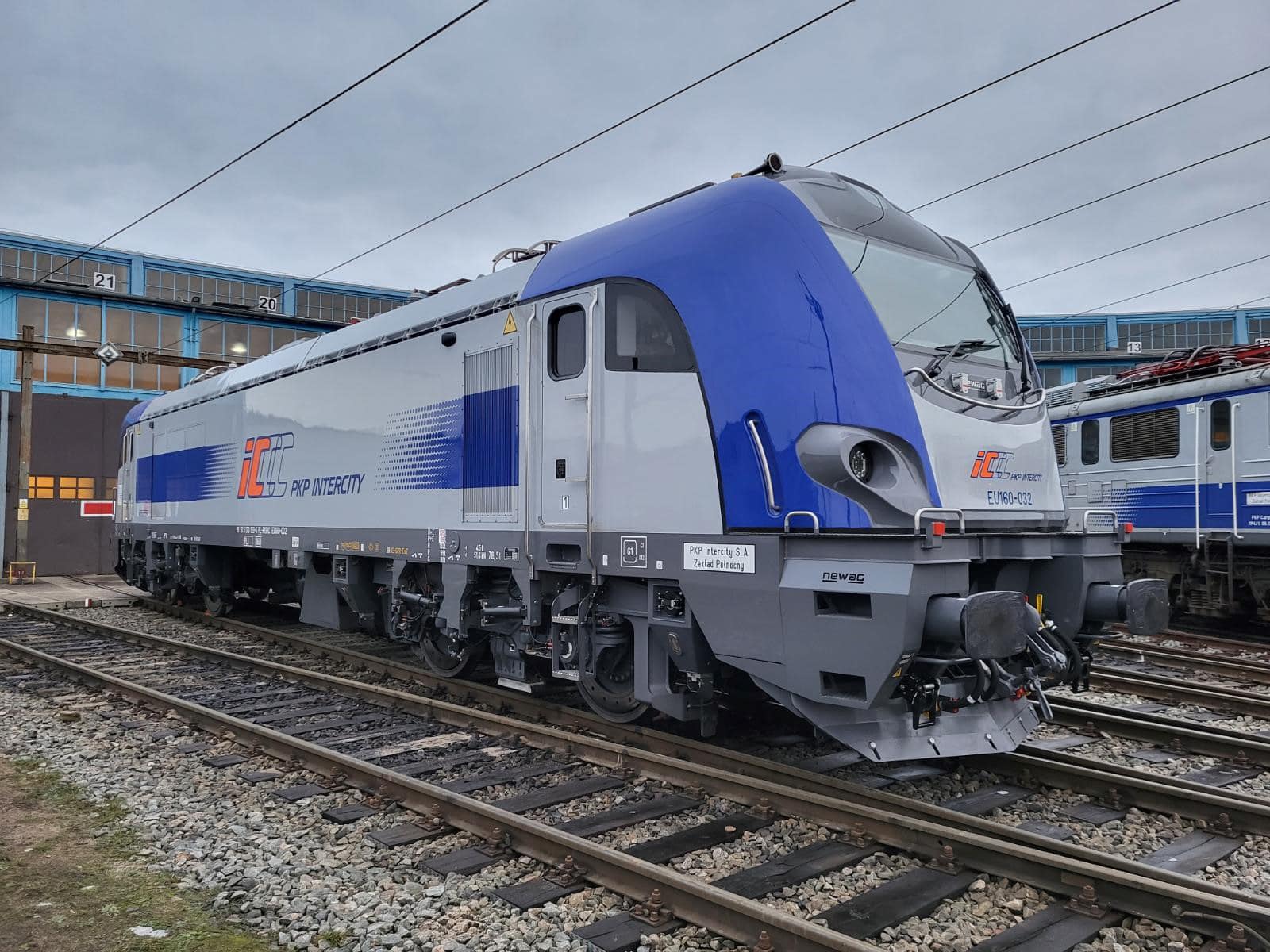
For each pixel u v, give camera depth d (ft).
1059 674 17.97
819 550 16.35
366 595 31.83
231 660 33.94
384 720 24.81
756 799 16.61
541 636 22.95
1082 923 12.17
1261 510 40.04
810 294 17.22
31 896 13.65
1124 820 16.53
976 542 16.72
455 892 13.47
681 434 18.66
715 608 17.89
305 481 33.50
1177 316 130.41
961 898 13.12
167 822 16.90
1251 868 14.42
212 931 12.54
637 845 15.08
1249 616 49.01
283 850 15.31
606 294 20.56
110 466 88.74
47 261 91.71
